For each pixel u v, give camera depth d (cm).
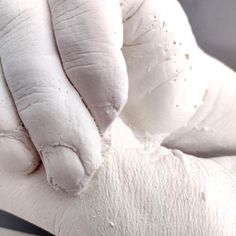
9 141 18
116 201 19
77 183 18
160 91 20
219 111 23
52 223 19
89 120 17
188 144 24
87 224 19
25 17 18
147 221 19
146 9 20
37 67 17
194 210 19
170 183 19
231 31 31
